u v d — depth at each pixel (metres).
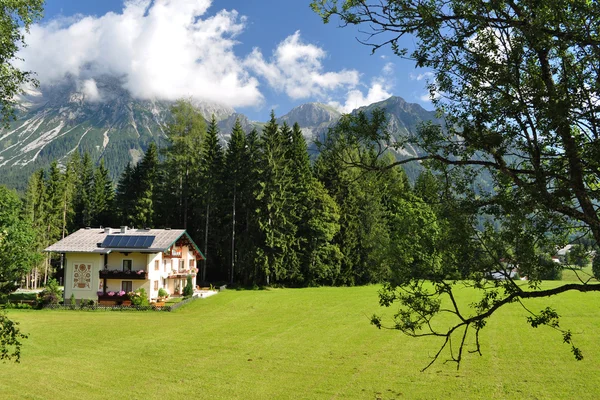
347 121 7.14
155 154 67.31
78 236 46.25
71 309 40.06
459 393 16.31
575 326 27.81
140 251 42.44
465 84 6.24
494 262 6.18
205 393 16.86
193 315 36.94
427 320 6.99
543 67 6.08
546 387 16.52
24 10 10.65
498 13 6.14
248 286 57.53
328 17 6.68
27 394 16.69
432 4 6.27
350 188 60.97
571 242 6.07
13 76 10.88
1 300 11.02
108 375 19.22
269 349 24.00
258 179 57.62
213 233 62.31
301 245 60.12
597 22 5.58
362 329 29.59
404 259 6.98
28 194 66.31
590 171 5.69
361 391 16.86
